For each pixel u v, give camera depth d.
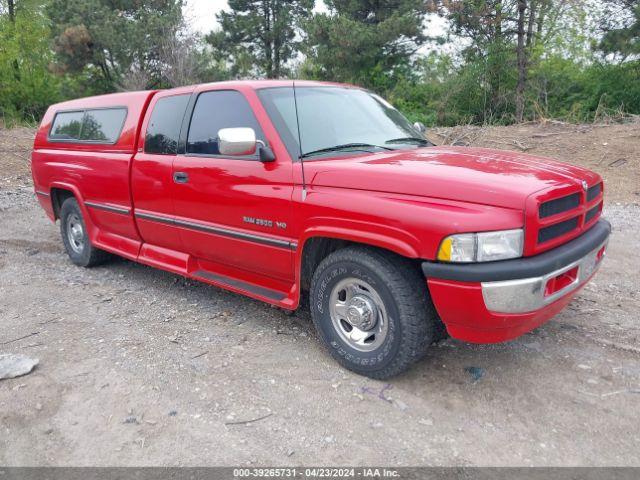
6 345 4.09
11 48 26.39
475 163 3.50
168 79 24.19
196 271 4.74
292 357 3.85
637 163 10.54
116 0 27.20
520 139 12.74
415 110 22.92
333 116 4.18
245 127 4.04
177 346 4.04
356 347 3.57
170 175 4.56
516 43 20.94
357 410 3.21
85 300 5.02
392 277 3.24
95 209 5.60
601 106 17.55
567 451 2.83
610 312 4.53
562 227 3.28
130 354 3.91
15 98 27.44
